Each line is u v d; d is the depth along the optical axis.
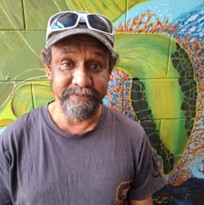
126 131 0.80
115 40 1.09
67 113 0.70
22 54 1.07
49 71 0.73
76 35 0.64
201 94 1.22
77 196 0.74
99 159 0.75
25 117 0.79
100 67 0.70
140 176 0.84
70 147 0.74
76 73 0.67
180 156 1.31
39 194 0.73
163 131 1.26
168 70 1.16
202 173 1.36
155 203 1.39
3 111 1.14
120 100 1.18
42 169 0.73
